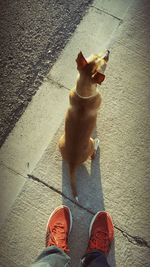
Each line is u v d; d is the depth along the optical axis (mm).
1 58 2371
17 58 2371
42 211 2162
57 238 2121
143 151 2232
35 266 1957
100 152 2227
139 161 2221
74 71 2342
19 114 2281
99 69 1892
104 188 2188
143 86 2324
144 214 2158
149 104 2299
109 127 2260
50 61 2363
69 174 2123
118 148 2234
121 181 2195
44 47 2389
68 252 2131
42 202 2172
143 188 2189
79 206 2174
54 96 2305
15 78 2338
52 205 2170
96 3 2445
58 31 2412
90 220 2162
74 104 1921
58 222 2148
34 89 2318
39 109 2285
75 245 2145
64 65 2352
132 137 2250
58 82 2324
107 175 2201
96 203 2176
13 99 2303
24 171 2203
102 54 2002
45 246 2127
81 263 2094
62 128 2258
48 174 2201
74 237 2154
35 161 2215
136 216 2156
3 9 2445
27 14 2439
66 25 2422
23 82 2330
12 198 2170
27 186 2186
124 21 2424
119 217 2158
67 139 1952
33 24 2426
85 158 2025
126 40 2391
